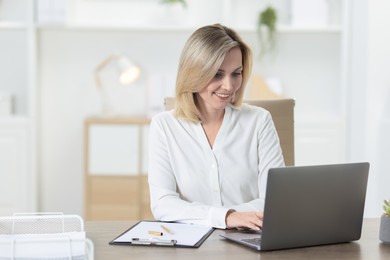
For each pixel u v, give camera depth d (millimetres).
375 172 4301
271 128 2547
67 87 4914
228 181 2441
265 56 4926
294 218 1867
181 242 1925
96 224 2186
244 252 1843
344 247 1924
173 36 4922
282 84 4973
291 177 1833
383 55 4312
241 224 2078
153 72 4945
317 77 4984
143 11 4898
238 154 2475
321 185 1888
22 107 4902
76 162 4973
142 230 2070
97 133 4555
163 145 2451
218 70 2293
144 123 4551
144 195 4582
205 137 2449
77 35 4895
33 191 4668
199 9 4910
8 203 4656
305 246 1920
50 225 1824
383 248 1914
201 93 2363
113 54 4895
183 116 2453
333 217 1933
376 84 4324
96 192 4574
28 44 4633
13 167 4641
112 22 4887
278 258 1786
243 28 4703
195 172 2438
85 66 4914
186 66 2324
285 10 4895
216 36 2289
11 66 4867
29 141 4648
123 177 4566
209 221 2137
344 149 4672
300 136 4660
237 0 4898
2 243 1625
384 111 4336
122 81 4695
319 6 4707
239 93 2467
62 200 4988
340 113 4844
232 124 2488
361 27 4434
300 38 4949
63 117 4938
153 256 1785
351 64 4633
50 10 4586
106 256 1785
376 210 4281
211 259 1764
